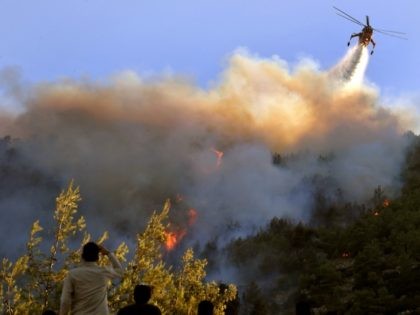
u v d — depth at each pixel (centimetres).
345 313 8862
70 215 1644
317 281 11456
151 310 652
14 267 1521
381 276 9938
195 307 2220
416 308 8056
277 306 11756
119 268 770
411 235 11450
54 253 1614
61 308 716
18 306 1486
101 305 732
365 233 14162
